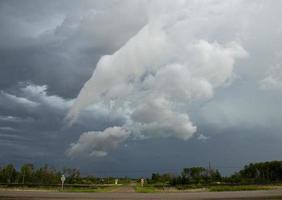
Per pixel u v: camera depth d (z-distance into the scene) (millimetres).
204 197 30125
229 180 82875
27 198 28609
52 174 83000
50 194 33875
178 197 30438
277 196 29531
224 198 28641
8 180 79438
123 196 31781
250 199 27469
